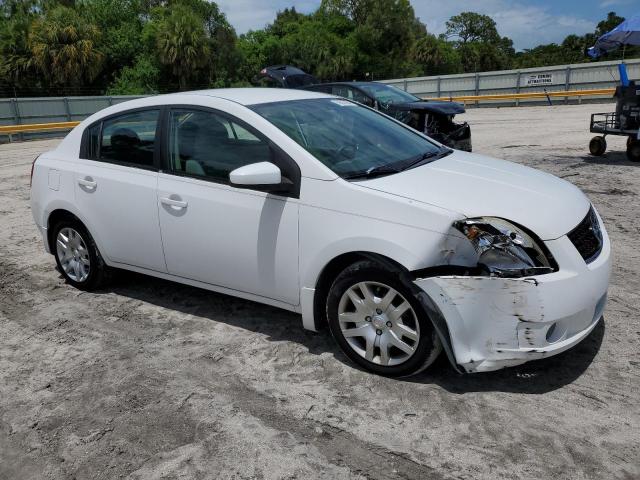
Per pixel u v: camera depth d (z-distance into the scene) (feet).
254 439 9.07
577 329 9.73
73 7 176.14
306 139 11.51
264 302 11.91
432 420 9.34
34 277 16.90
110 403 10.23
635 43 33.88
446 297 9.39
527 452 8.50
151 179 12.94
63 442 9.24
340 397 10.09
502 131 50.55
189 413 9.81
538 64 302.45
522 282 9.13
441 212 9.55
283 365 11.24
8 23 146.92
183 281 13.14
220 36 183.52
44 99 73.20
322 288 11.13
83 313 14.15
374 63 226.79
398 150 12.55
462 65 288.71
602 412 9.36
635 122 31.45
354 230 10.14
